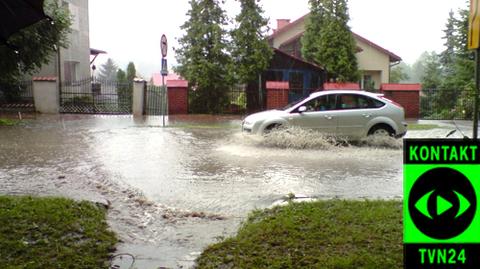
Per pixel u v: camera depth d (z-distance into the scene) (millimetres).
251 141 12211
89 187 7465
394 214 5363
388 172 8812
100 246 4562
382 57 33219
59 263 4086
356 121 12180
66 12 20266
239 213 6109
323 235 4688
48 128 15289
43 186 7395
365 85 32719
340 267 3887
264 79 25516
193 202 6676
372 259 4000
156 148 11555
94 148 11430
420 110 22750
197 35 22344
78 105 21594
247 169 9062
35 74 24562
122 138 13289
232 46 22766
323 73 26922
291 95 23953
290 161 9922
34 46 18953
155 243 4859
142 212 6148
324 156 10594
